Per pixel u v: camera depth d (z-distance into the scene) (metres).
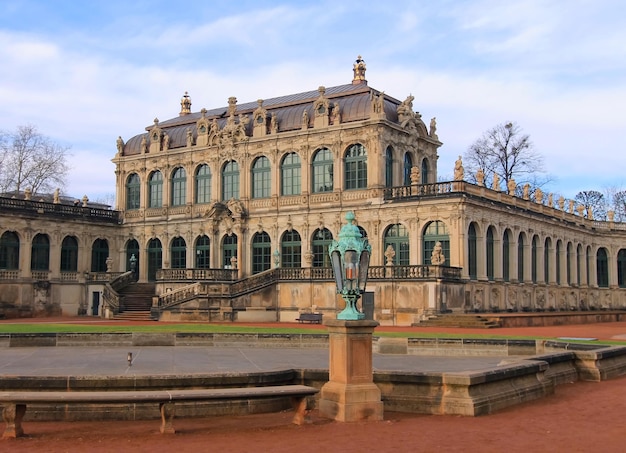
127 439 16.64
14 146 88.56
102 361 27.56
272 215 67.50
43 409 19.03
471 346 32.22
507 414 19.41
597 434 16.89
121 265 76.69
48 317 67.94
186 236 72.56
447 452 15.22
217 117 75.31
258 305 59.50
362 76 72.38
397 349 33.09
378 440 16.36
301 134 66.19
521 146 90.38
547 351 30.56
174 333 35.47
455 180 58.28
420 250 59.03
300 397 18.30
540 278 70.88
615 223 87.19
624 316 67.62
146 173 76.25
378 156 62.19
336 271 19.14
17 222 67.81
